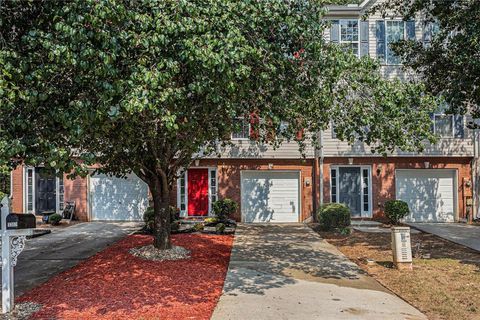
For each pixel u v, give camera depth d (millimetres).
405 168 17438
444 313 6500
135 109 5336
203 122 7160
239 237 13609
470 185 17422
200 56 5367
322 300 6969
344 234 14180
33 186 17922
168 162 10297
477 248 11727
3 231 6430
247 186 17859
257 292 7395
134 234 13883
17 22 5801
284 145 17453
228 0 6012
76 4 5059
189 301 6867
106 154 8680
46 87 5324
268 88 6805
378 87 7109
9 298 6430
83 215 17766
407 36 16922
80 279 8156
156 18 5586
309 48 6516
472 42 10117
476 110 11969
